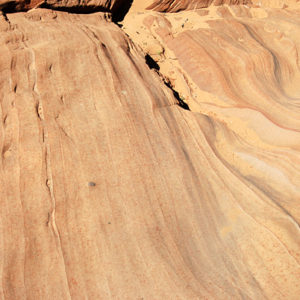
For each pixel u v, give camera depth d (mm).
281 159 6332
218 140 6711
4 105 5508
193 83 8727
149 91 6762
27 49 6227
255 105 7805
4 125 5324
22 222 4555
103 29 7996
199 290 4328
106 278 4312
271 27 10750
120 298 4176
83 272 4324
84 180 5102
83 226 4707
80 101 6074
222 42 9438
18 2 7012
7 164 4988
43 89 5918
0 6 6840
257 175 6168
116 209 4934
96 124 5816
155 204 5137
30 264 4277
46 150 5227
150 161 5613
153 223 4926
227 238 5035
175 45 9703
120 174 5305
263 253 4812
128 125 5938
